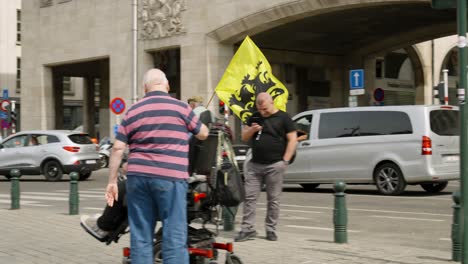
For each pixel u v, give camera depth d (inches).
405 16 1184.8
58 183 932.0
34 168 973.8
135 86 1291.8
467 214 273.0
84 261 321.1
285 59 1430.9
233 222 430.9
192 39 1275.8
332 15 1144.2
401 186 674.2
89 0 1497.3
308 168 732.7
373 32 1332.4
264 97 374.6
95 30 1482.5
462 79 265.0
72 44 1541.6
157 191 234.4
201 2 1261.1
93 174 1160.2
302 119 750.5
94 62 1685.5
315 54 1483.8
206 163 256.5
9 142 995.9
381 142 685.3
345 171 708.0
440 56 1604.3
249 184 380.5
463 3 263.3
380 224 470.3
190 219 259.9
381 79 1561.3
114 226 272.2
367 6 1043.9
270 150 374.9
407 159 668.1
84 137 989.2
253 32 1204.5
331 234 423.2
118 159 240.1
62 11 1565.0
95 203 636.7
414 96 1622.8
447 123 681.6
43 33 1617.9
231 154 263.9
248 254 334.3
